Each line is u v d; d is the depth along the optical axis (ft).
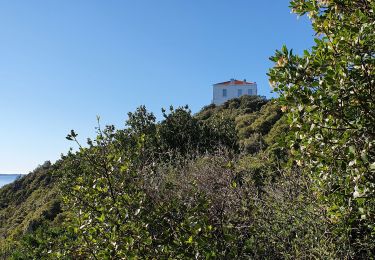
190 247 12.94
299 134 12.45
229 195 18.69
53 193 101.04
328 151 12.64
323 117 11.82
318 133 12.10
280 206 18.34
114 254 13.69
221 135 71.36
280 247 17.19
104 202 15.88
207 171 23.65
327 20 13.75
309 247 15.94
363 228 15.87
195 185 17.31
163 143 64.95
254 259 16.11
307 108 11.65
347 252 14.48
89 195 16.25
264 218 17.74
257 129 99.91
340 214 13.83
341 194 13.85
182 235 13.73
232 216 17.80
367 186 11.64
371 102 11.57
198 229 12.94
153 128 67.77
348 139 11.74
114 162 16.63
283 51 12.75
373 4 12.50
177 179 25.31
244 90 282.97
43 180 167.63
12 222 122.11
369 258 14.97
